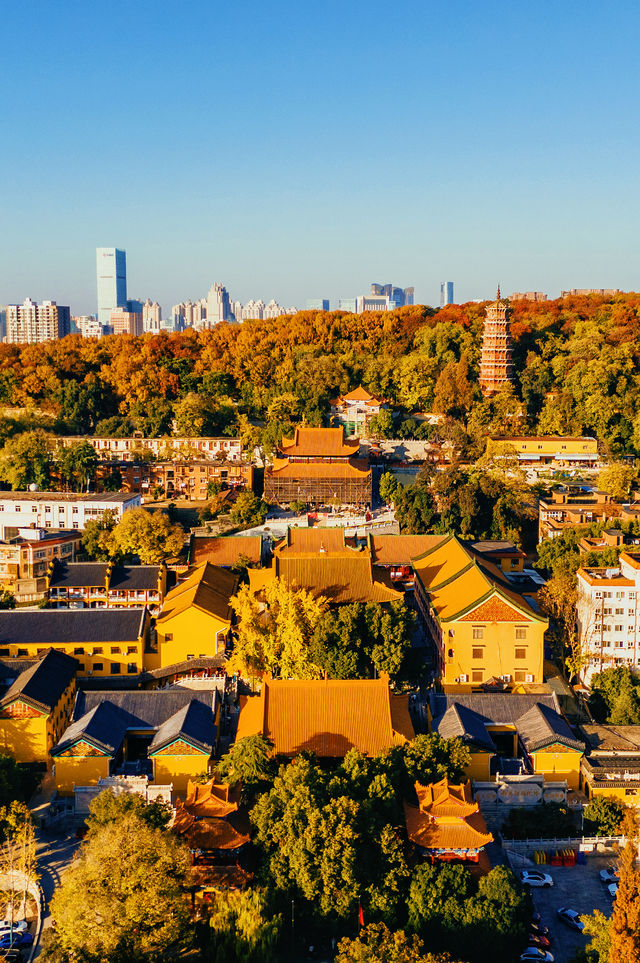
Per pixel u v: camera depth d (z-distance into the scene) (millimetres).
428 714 113812
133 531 168250
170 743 102250
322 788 89438
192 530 198500
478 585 130750
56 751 102625
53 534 178625
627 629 133875
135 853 77875
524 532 193375
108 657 129375
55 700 113250
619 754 107625
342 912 79812
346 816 82875
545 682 127938
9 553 167250
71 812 100438
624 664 134625
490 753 104062
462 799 89750
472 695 115688
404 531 191125
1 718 109938
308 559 140000
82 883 76375
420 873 82875
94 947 73250
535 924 84750
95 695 113250
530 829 98688
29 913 87125
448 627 125375
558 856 94625
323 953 80625
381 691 106000
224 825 87500
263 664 124375
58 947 73938
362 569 138750
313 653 119812
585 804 101688
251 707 109125
